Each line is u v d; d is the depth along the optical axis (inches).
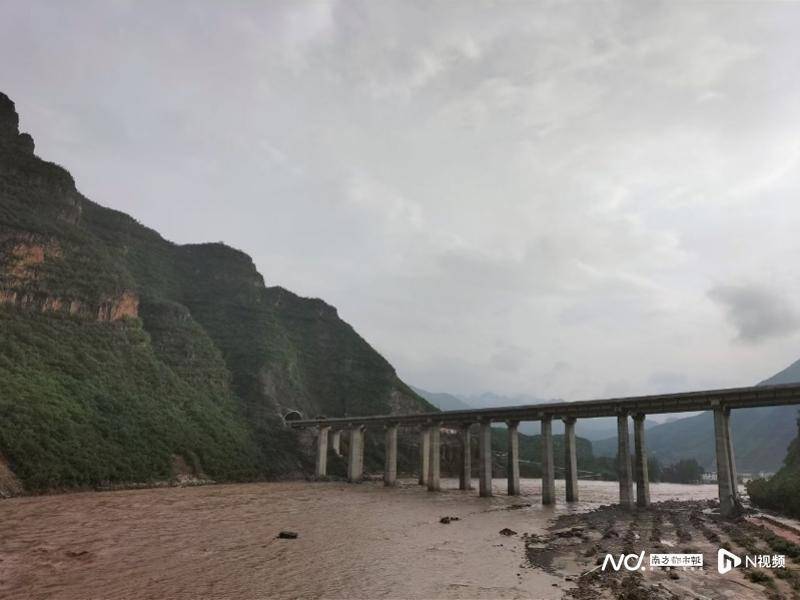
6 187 4940.9
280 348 7165.4
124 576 1253.1
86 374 3964.1
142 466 3422.7
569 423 3467.0
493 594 1165.7
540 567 1433.3
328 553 1569.9
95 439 3314.5
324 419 5398.6
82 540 1631.4
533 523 2342.5
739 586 1203.9
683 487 6683.1
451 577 1315.2
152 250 7829.7
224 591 1153.4
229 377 6008.9
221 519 2156.7
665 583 1229.7
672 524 2244.1
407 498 3462.1
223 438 4532.5
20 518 1995.6
